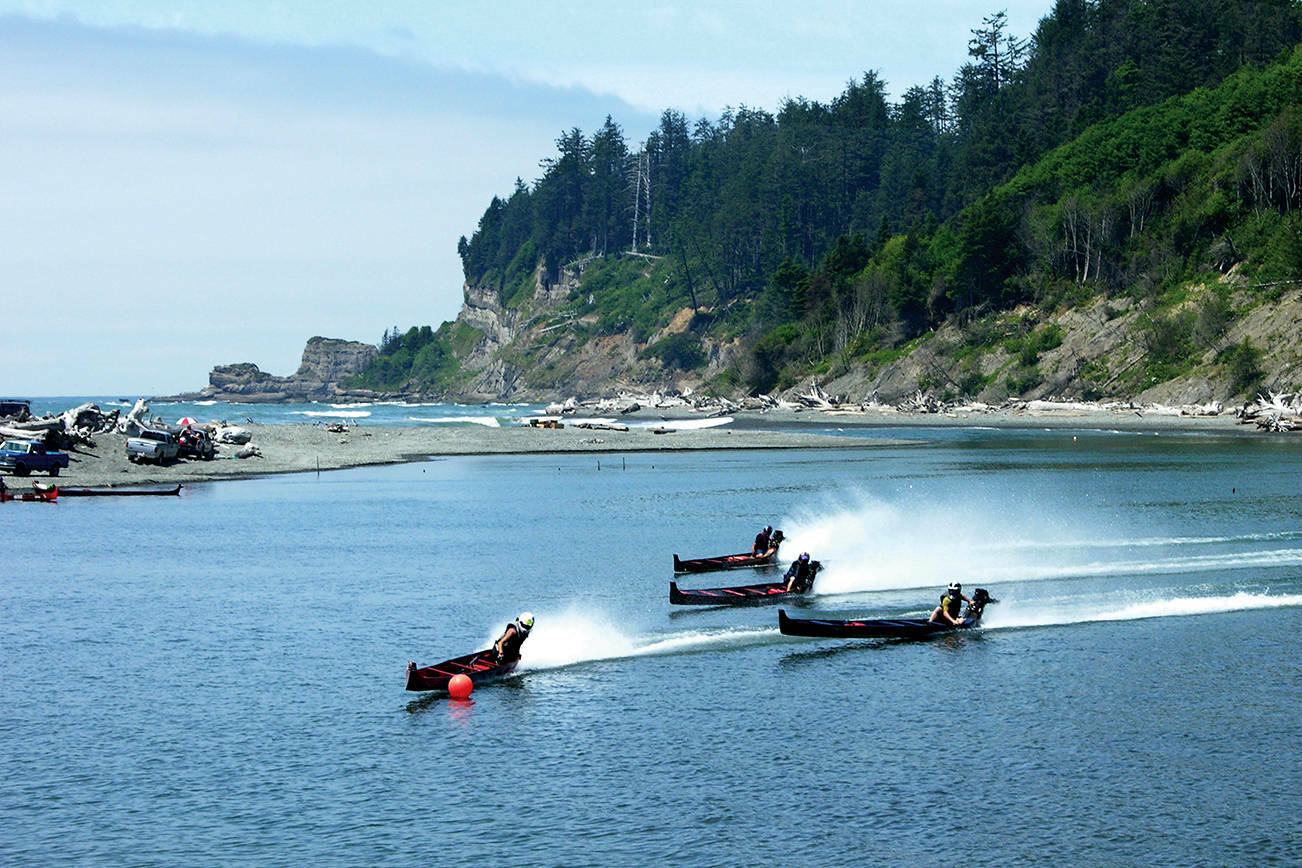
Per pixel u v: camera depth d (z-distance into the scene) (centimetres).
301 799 3069
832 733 3575
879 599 5719
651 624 5125
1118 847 2767
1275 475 11894
